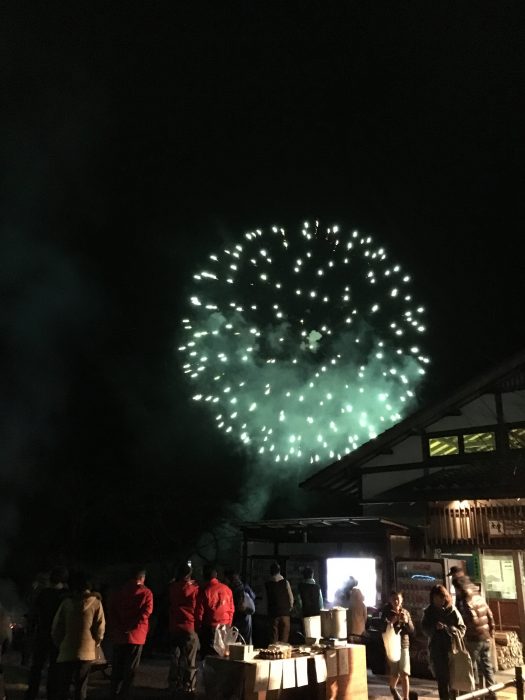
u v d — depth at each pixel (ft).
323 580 48.91
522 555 43.34
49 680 26.66
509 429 47.62
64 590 29.43
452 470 48.37
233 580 42.22
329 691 27.50
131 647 28.50
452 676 27.25
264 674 25.03
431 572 40.60
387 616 31.73
